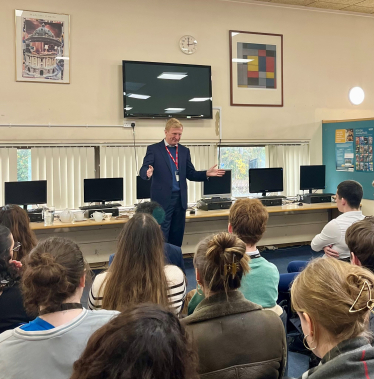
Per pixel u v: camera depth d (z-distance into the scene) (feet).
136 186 17.12
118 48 17.25
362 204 19.45
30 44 15.99
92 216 15.66
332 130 20.57
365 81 21.77
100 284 5.44
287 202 19.40
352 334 2.77
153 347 1.99
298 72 20.42
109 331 2.12
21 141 16.12
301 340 9.33
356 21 21.36
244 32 19.19
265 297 5.86
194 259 4.56
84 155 16.99
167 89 17.75
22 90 16.05
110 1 17.03
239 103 19.34
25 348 3.36
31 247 7.32
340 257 9.35
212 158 19.06
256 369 4.04
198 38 18.47
